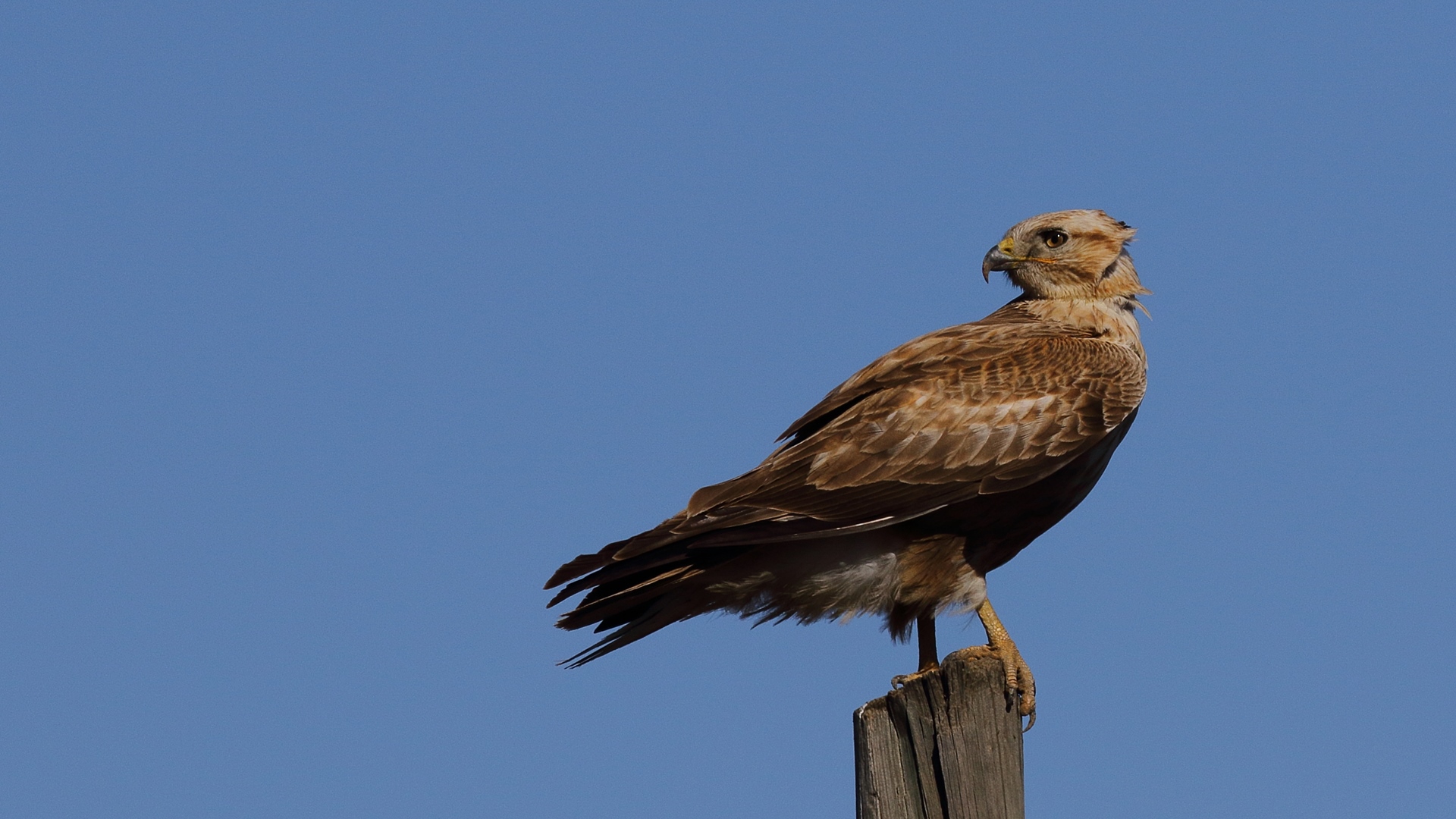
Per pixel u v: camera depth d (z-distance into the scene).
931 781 9.39
